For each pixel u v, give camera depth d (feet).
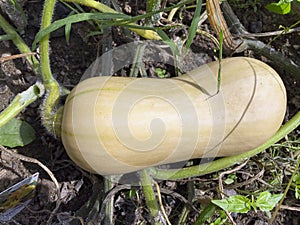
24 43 1.58
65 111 1.31
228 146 1.39
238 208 1.30
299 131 1.69
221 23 1.41
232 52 1.65
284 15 1.81
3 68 1.65
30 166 1.57
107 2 1.63
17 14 1.66
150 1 1.50
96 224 1.47
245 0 1.81
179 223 1.56
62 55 1.70
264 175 1.66
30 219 1.53
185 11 1.77
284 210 1.63
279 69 1.76
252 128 1.34
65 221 1.51
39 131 1.60
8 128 1.53
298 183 1.48
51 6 1.38
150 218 1.53
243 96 1.32
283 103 1.36
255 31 1.79
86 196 1.59
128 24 1.49
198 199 1.56
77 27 1.73
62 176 1.58
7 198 1.49
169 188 1.61
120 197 1.57
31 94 1.45
